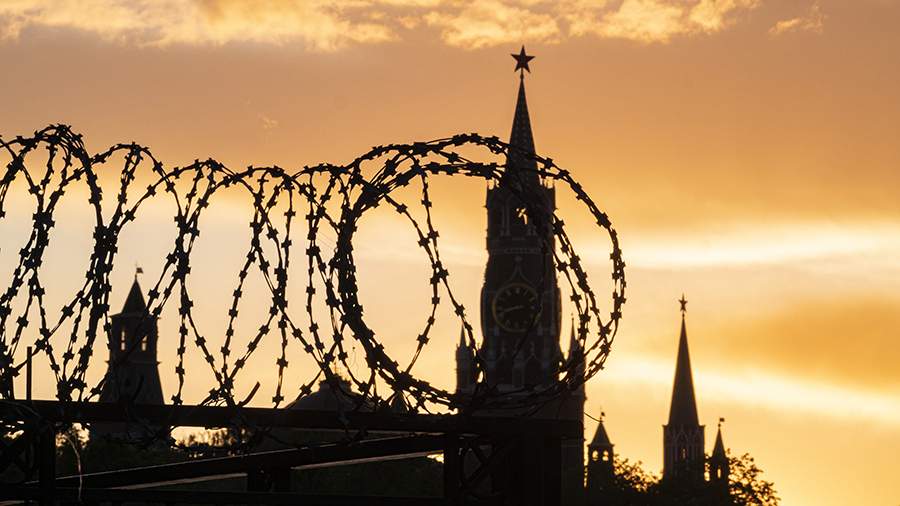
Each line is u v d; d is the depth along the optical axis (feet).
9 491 198.59
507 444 204.03
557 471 206.18
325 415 196.95
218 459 226.17
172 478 225.35
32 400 194.08
